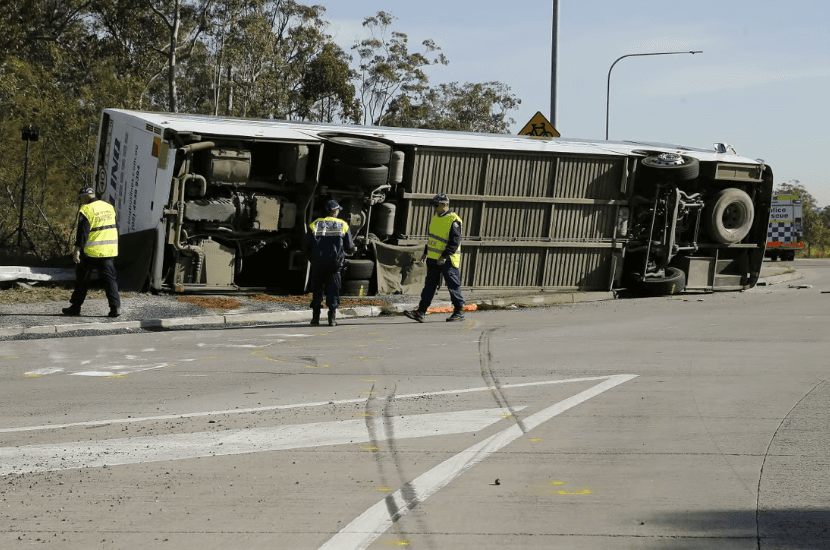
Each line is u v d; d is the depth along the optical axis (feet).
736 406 27.27
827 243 252.42
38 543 15.70
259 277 62.85
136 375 32.27
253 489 18.85
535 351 38.40
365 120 209.56
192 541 15.83
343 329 46.39
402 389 29.73
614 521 16.97
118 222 59.41
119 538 15.97
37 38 147.13
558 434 23.67
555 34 82.38
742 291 71.92
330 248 47.37
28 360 35.45
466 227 63.93
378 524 16.72
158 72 170.19
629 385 30.55
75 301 46.01
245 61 177.47
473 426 24.49
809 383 31.09
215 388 29.84
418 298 59.93
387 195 62.44
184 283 55.21
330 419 25.26
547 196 65.82
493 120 229.45
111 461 20.93
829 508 17.76
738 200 70.44
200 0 167.73
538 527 16.62
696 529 16.55
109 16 157.07
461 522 16.87
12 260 68.95
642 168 67.62
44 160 88.79
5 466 20.52
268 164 60.80
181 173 54.08
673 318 51.70
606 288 68.39
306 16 195.62
